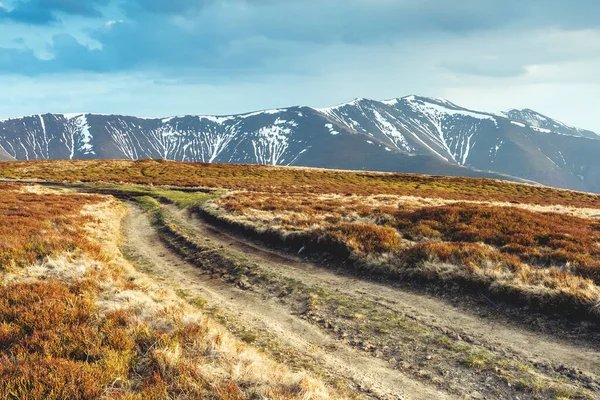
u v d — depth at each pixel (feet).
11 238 46.98
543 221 59.47
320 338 27.84
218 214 83.46
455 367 23.16
